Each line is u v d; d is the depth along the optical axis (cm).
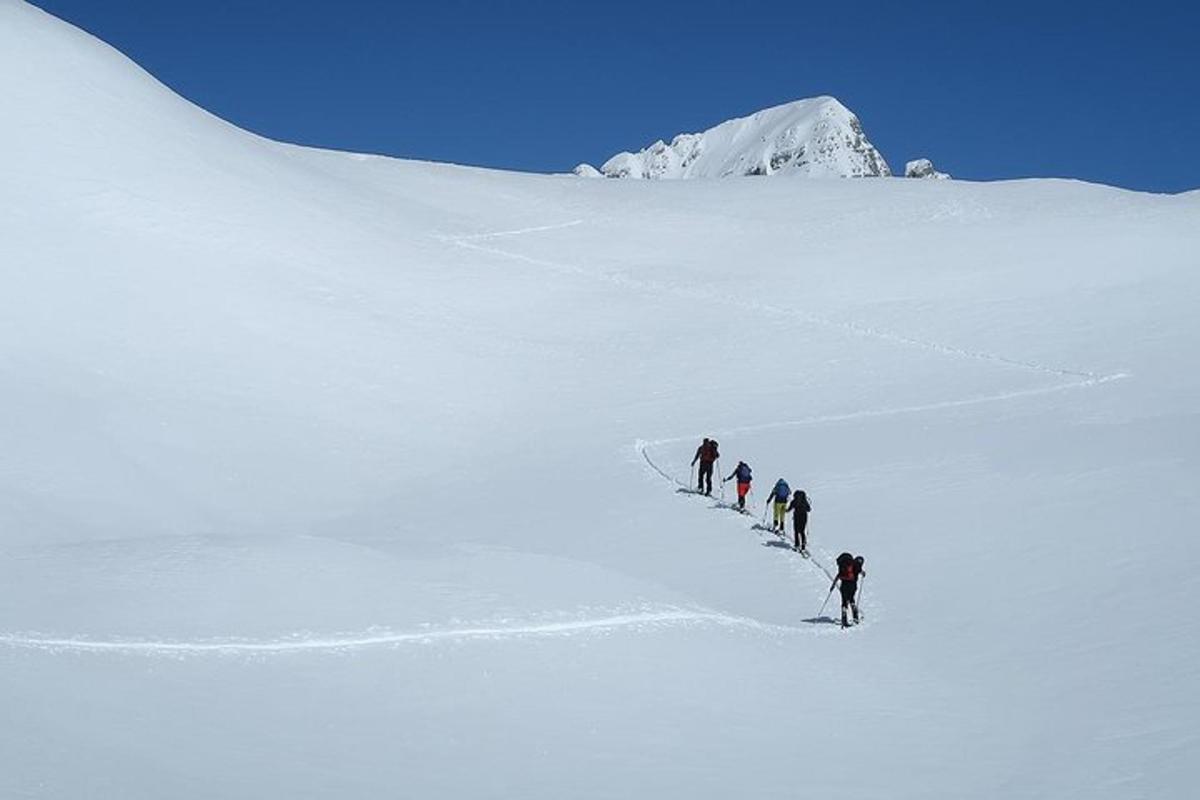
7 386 3597
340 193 6094
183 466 3403
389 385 4262
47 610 1559
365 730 1327
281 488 3406
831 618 2252
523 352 4741
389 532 3002
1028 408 3853
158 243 4722
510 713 1428
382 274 5203
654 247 6141
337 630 1597
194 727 1266
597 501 3238
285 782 1148
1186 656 1797
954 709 1633
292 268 4947
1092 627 2009
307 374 4206
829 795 1266
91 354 3950
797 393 4241
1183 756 1400
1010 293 5262
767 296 5369
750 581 2531
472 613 1716
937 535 2708
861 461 3391
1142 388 4012
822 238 6238
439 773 1227
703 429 3897
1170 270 5403
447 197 6794
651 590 2017
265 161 6047
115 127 5369
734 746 1404
